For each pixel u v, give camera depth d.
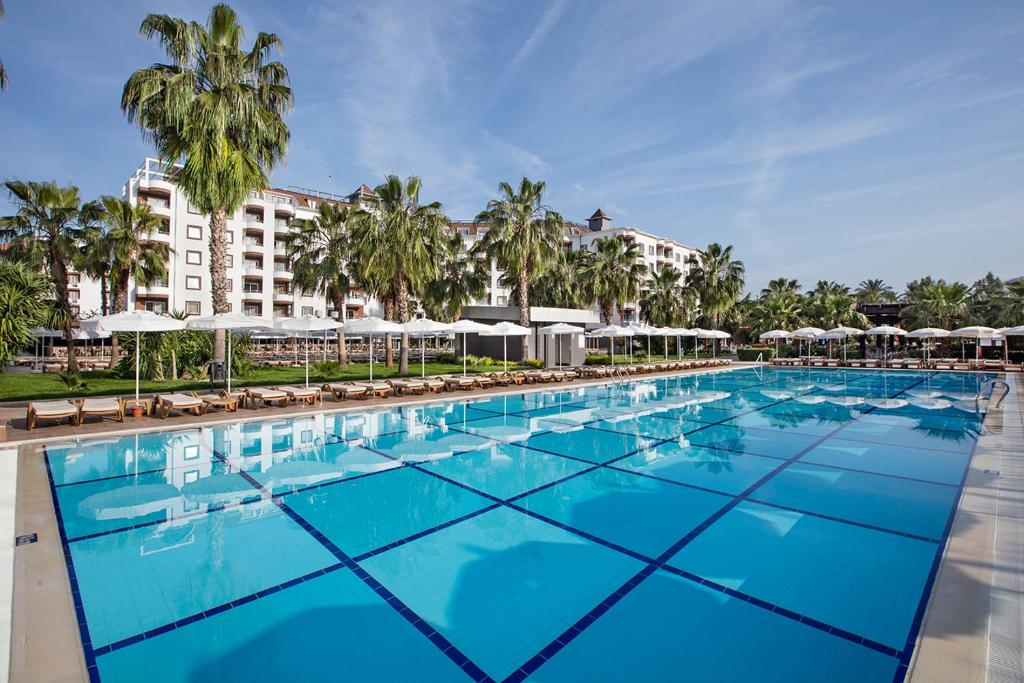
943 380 23.08
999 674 2.94
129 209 23.11
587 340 48.25
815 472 7.85
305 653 3.41
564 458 8.82
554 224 25.80
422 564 4.76
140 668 3.22
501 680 3.15
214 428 11.08
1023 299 32.06
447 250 23.19
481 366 27.52
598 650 3.46
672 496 6.75
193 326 12.34
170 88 14.25
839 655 3.37
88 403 10.66
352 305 50.88
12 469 7.67
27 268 14.88
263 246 45.44
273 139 16.83
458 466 8.27
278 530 5.56
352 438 10.38
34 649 3.25
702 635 3.62
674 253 70.00
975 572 4.25
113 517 5.85
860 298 81.06
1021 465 7.78
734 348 53.22
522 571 4.62
